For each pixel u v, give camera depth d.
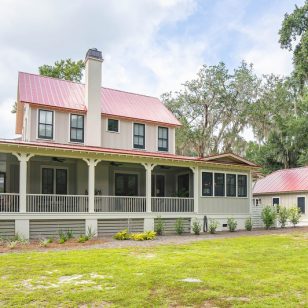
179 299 6.37
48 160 19.86
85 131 21.16
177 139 37.22
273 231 20.17
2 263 9.66
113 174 21.94
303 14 29.53
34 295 6.57
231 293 6.76
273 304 6.08
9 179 19.22
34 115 20.05
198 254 11.36
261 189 32.75
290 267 9.26
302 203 29.00
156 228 18.94
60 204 17.61
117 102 24.27
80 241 14.88
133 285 7.24
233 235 18.23
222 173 22.16
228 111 37.03
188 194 22.19
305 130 35.47
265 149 39.59
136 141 23.06
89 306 6.00
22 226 16.03
